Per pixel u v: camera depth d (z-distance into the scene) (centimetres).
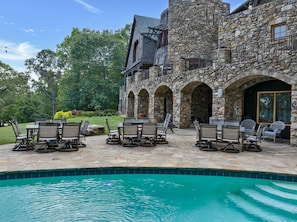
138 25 2588
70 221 417
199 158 714
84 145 886
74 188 551
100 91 3381
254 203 496
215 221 432
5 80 3297
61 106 3609
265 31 1130
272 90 1217
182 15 1773
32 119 3700
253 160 693
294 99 889
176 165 630
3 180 545
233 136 803
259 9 1159
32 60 4125
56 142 857
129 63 2917
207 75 1234
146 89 1873
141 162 656
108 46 3516
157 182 595
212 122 1088
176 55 1803
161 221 427
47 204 476
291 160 695
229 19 1316
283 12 1056
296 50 873
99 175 601
